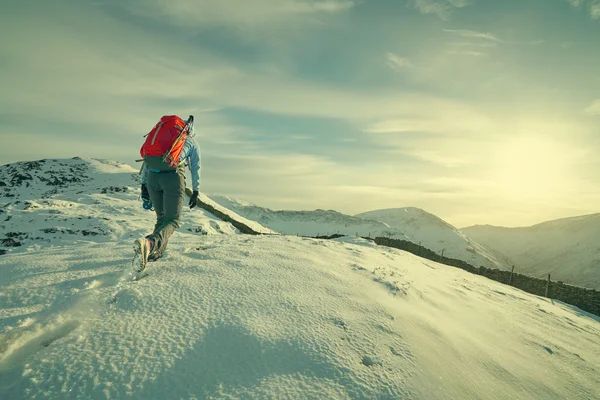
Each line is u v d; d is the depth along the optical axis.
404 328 2.43
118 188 25.38
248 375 1.64
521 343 3.32
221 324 2.02
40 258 3.34
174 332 1.90
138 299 2.24
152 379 1.54
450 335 2.69
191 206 3.29
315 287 2.87
